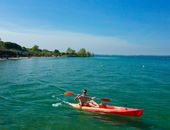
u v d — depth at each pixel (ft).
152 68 231.09
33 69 186.19
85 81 118.32
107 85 104.78
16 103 66.18
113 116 54.03
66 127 46.60
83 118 52.54
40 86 98.32
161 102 70.79
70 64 274.16
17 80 115.24
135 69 212.23
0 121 49.37
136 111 51.83
